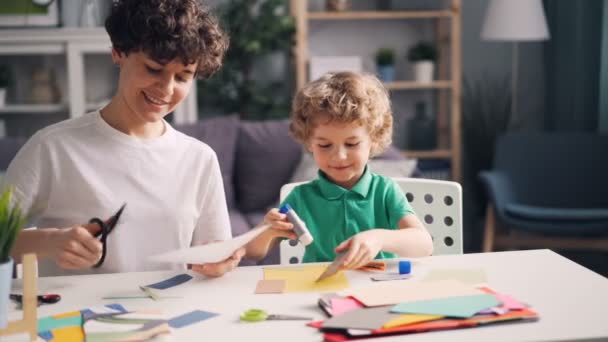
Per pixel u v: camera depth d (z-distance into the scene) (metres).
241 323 1.11
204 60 1.41
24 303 1.04
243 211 3.42
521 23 3.75
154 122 1.47
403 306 1.12
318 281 1.30
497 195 3.40
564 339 1.02
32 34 3.63
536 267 1.36
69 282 1.33
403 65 4.41
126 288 1.29
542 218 3.27
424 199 1.79
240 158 3.46
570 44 3.88
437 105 4.35
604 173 3.64
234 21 3.98
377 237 1.36
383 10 4.20
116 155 1.51
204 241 1.60
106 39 3.69
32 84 3.74
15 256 1.29
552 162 3.69
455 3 4.01
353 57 4.02
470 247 3.99
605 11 3.64
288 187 1.75
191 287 1.29
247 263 2.59
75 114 3.71
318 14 4.00
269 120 4.05
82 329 1.09
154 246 1.53
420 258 1.44
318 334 1.06
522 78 4.39
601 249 3.49
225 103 4.09
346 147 1.54
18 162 1.48
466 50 4.39
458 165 4.12
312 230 1.62
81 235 1.23
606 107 3.71
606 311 1.13
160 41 1.30
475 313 1.09
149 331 1.06
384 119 1.64
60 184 1.49
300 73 3.98
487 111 4.34
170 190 1.54
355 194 1.62
